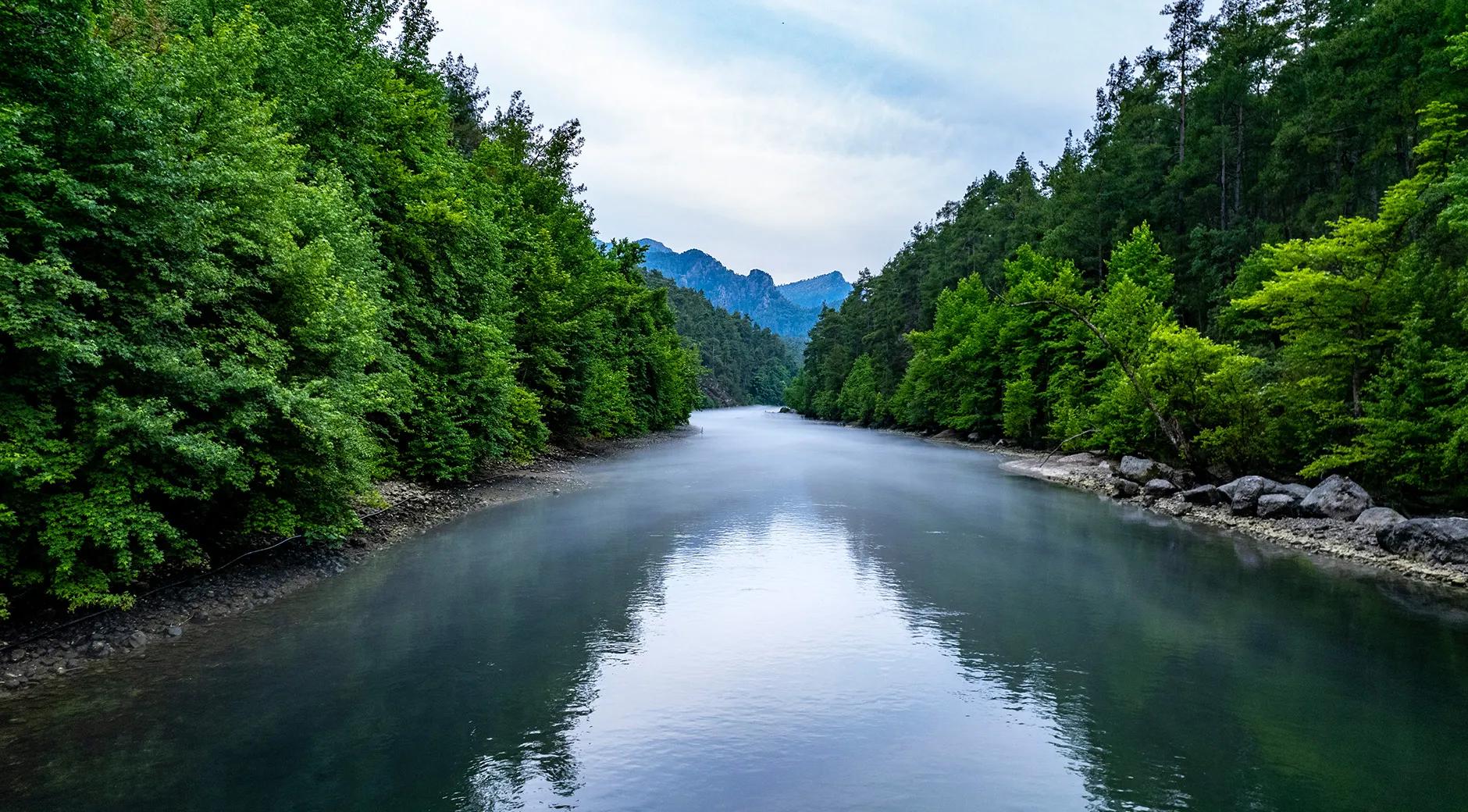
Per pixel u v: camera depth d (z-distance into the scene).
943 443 56.91
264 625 10.70
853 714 8.19
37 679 8.34
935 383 66.19
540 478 28.89
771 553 16.09
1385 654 10.38
